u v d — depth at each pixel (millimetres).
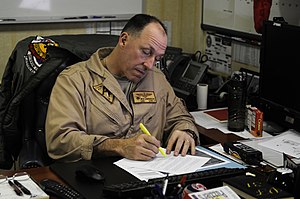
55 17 3133
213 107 2822
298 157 1970
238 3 2951
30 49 2424
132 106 2182
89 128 2137
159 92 2275
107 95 2137
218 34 3182
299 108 2232
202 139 2334
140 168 1810
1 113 2365
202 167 1817
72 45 2525
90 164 1858
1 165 2340
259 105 2500
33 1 3055
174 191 1557
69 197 1570
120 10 3312
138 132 2195
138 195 1586
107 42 2596
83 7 3199
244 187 1579
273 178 1642
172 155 1939
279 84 2346
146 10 3395
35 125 2328
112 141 1960
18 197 1574
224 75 3178
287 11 2598
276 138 2223
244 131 2365
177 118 2299
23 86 2254
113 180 1707
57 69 2293
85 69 2176
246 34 2912
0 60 3062
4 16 2998
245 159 1933
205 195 1511
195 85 2941
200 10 3324
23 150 2240
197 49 3410
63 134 2016
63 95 2100
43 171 1828
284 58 2293
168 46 3383
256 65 2869
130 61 2094
